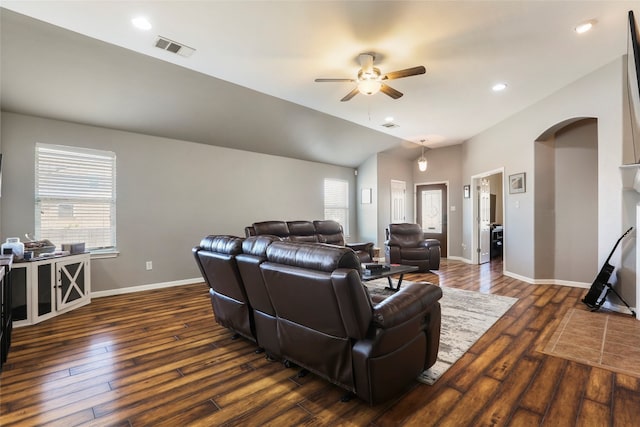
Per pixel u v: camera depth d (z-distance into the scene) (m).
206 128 4.84
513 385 1.97
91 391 1.94
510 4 2.45
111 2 2.42
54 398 1.87
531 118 4.78
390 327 1.67
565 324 3.03
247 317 2.44
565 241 4.64
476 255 6.80
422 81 3.90
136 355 2.44
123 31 2.81
